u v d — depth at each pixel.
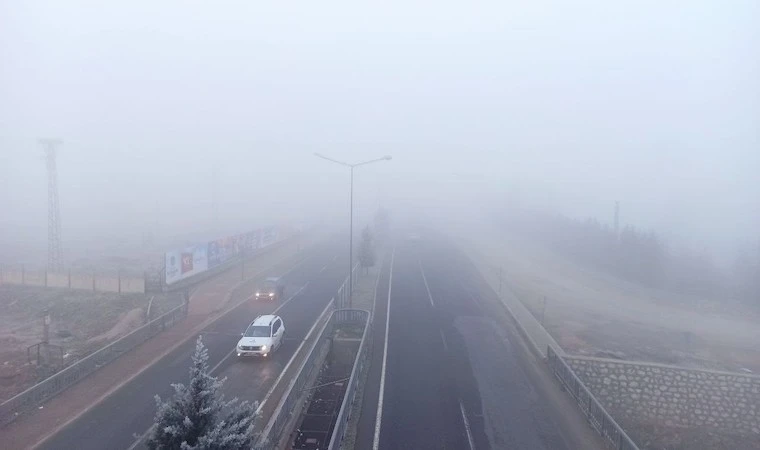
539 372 23.86
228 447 9.98
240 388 20.09
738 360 26.92
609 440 16.95
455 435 17.50
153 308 32.53
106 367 21.95
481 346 27.44
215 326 29.31
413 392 21.11
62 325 30.30
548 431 18.05
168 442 10.02
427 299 38.44
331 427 18.23
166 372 21.53
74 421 16.81
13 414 16.95
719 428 21.78
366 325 26.81
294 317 32.00
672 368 23.22
